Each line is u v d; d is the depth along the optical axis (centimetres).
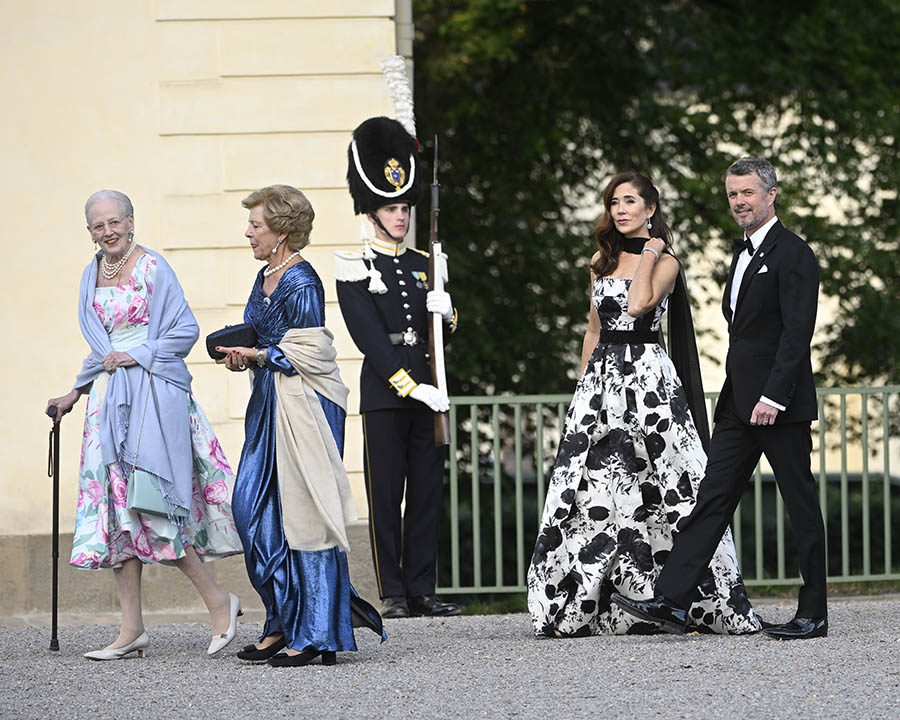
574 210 2611
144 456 1073
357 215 1353
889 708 843
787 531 2080
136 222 1484
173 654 1127
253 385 1050
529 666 997
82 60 1482
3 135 1473
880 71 2662
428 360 1255
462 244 2495
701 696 880
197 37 1491
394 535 1278
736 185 1079
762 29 2580
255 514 1029
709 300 2573
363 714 856
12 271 1469
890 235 2630
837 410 2575
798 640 1067
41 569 1434
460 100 2472
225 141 1492
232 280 1490
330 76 1502
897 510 2102
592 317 1191
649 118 2523
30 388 1462
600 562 1143
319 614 1017
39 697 938
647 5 2538
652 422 1143
